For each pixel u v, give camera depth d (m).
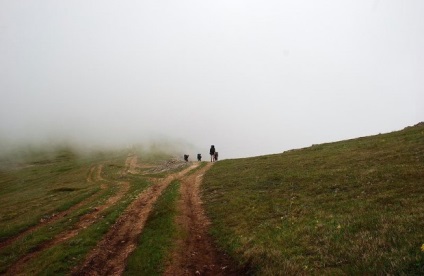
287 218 23.23
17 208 55.03
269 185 35.94
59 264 21.59
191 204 35.94
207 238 24.33
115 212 35.84
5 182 106.62
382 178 26.70
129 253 23.16
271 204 28.22
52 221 39.19
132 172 89.56
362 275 12.85
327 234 17.97
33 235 31.89
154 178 64.62
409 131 45.78
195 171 63.03
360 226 17.69
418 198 19.73
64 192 65.88
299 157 49.66
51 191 68.94
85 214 38.84
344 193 25.81
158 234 25.55
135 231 28.38
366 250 14.64
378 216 18.28
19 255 26.17
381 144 41.94
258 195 32.44
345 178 30.11
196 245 23.20
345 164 36.25
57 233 31.47
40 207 52.06
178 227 26.80
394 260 12.93
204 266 19.44
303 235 18.95
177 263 20.05
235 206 30.42
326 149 51.38
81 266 21.34
